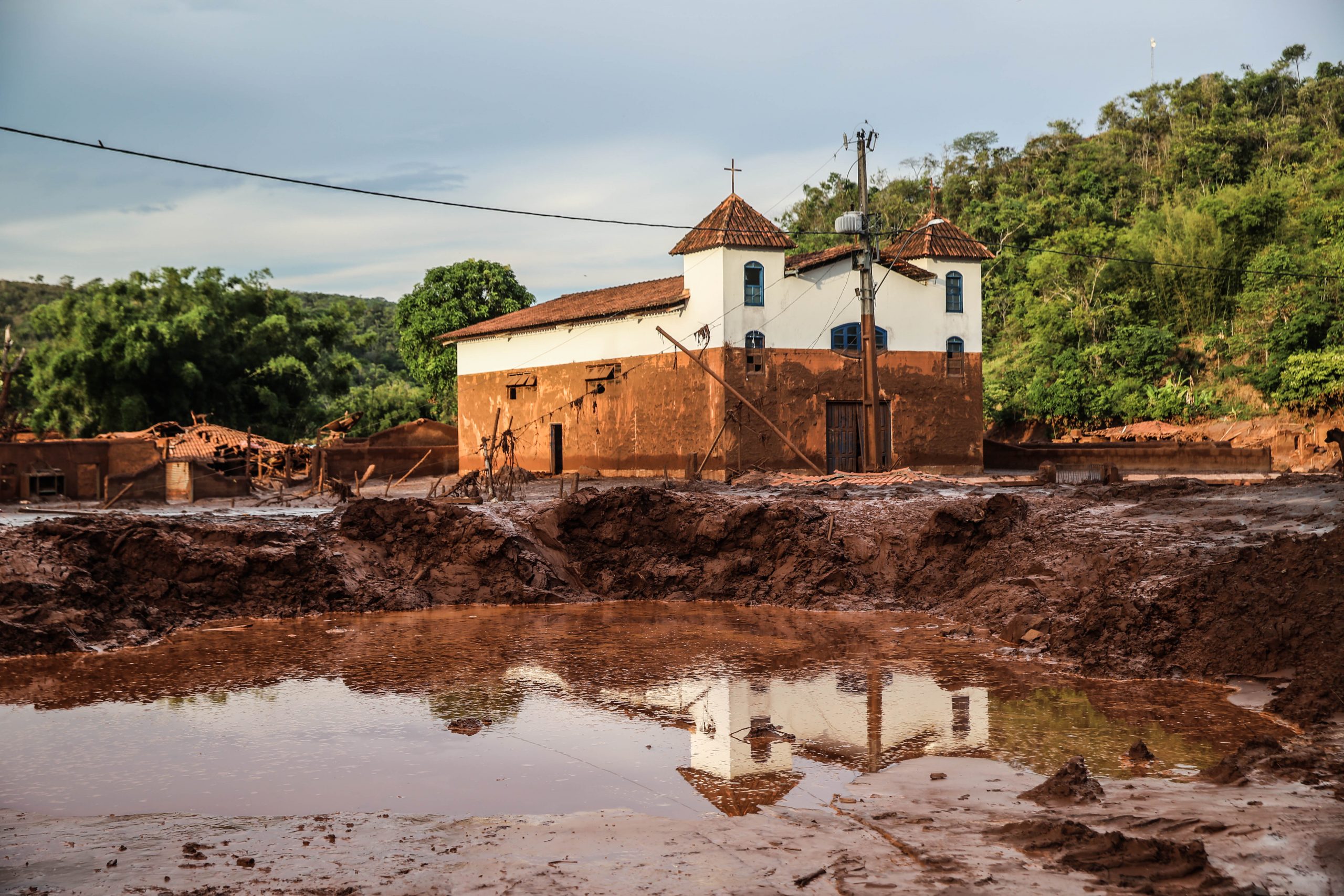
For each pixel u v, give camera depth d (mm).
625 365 40062
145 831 8094
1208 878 6445
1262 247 65000
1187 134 87875
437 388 72750
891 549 20625
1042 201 84562
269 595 19484
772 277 36562
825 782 9320
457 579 20922
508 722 11547
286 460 43281
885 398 38344
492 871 7023
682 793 9094
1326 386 52375
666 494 22750
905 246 40625
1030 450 45406
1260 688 12312
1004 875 6699
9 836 8008
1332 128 91500
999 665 14320
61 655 15617
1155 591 14859
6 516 27969
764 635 16781
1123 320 65562
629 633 17047
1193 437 54688
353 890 6723
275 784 9453
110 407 58094
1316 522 16891
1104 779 9031
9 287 114938
